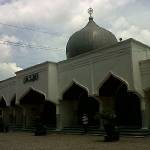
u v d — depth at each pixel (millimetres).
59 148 9766
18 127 22719
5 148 10281
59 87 18297
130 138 12305
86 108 18219
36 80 19641
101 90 15531
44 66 18859
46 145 10906
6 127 20156
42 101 20609
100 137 13391
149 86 13430
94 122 17531
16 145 11250
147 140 11266
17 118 25188
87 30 19734
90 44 19094
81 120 18438
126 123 15570
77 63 16906
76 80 16828
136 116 15117
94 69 15695
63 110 18594
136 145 9836
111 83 15039
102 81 15070
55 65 18797
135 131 13258
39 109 22438
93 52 15828
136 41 13984
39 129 16391
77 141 11992
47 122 20906
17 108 25234
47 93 18312
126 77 13852
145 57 14328
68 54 20344
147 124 13562
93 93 15562
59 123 18203
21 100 21562
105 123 11758
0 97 25469
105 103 16109
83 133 15594
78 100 18750
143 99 13719
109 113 11883
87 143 11008
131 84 13570
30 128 21031
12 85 23609
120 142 10977
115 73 14414
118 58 14359
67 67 17734
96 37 19281
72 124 18781
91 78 15820
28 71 20547
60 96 18141
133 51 13766
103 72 15102
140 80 13797
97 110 17453
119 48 14328
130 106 15469
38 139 13758
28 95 20797
